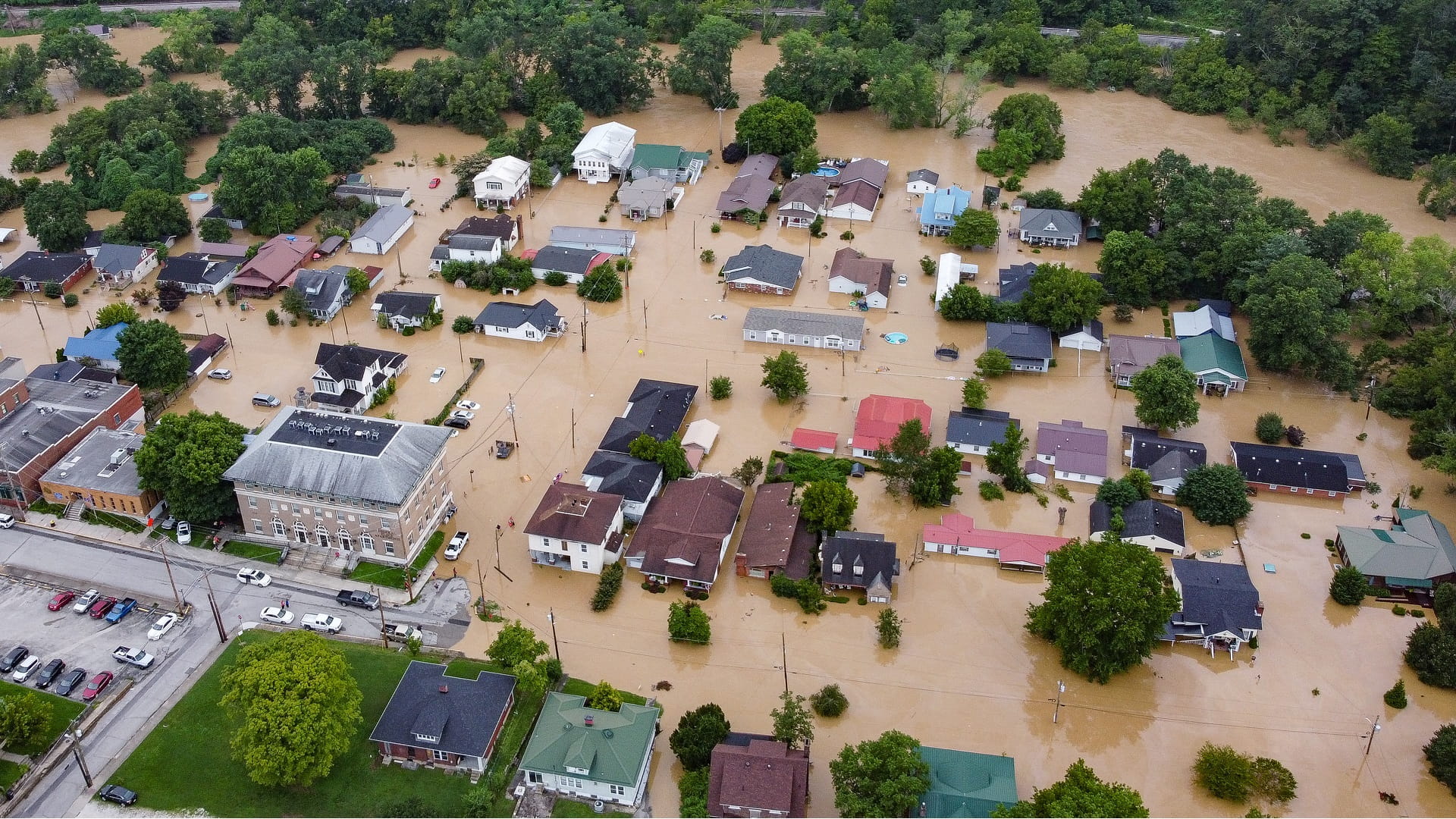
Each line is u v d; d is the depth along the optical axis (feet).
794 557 472.03
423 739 379.76
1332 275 602.85
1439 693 420.36
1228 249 642.63
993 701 416.46
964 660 433.07
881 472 517.96
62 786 375.25
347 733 381.81
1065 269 636.89
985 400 558.56
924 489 498.28
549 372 599.16
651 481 500.74
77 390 543.39
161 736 393.29
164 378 564.71
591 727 379.35
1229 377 583.58
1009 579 472.03
